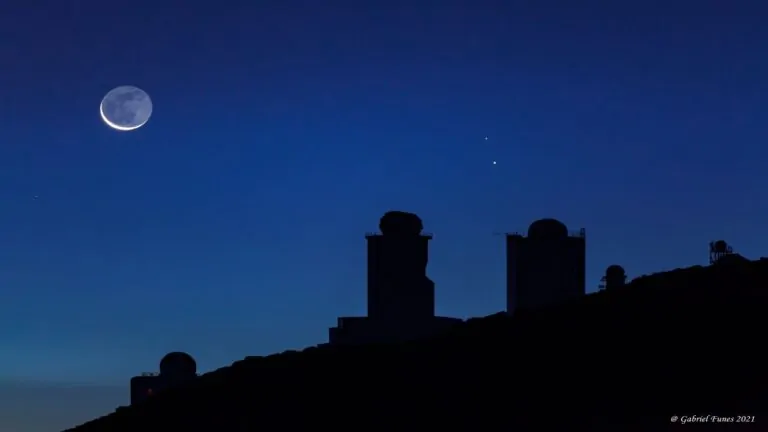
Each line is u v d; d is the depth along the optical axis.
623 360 113.88
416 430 113.25
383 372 137.00
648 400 100.88
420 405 120.81
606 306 135.25
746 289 127.62
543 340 129.75
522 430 104.31
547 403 109.38
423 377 130.50
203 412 140.38
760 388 96.62
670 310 125.56
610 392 106.19
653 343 116.06
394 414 120.19
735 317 117.19
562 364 119.00
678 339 115.00
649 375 107.19
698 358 107.88
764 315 115.88
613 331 124.12
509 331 139.12
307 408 129.88
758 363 102.62
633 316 127.31
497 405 113.44
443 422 113.38
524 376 119.62
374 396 128.38
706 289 130.88
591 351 119.94
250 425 129.00
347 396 130.50
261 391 141.12
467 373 127.00
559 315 138.50
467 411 114.62
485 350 133.88
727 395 96.88
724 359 105.81
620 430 95.75
